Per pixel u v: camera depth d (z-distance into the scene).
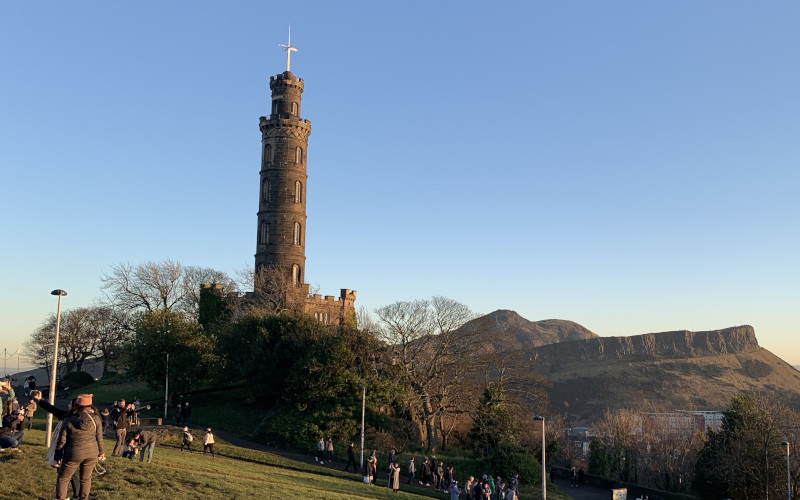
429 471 52.19
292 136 103.88
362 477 45.28
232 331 74.44
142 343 69.56
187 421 60.88
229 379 74.69
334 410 60.38
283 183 102.88
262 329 68.44
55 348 24.88
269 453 50.72
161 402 71.38
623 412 127.75
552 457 80.12
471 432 69.94
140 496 19.95
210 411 66.62
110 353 109.75
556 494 58.12
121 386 85.88
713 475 65.00
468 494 44.69
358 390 63.00
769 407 73.00
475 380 76.56
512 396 78.25
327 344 63.72
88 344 114.00
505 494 45.59
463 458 66.38
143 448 28.78
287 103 105.12
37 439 27.12
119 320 105.44
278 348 66.75
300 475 38.75
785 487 61.09
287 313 76.31
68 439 14.68
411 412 71.00
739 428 66.81
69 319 113.12
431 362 72.81
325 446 56.66
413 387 71.69
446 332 73.00
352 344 68.81
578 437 169.88
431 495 44.38
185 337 69.56
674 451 100.81
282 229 102.12
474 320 76.00
